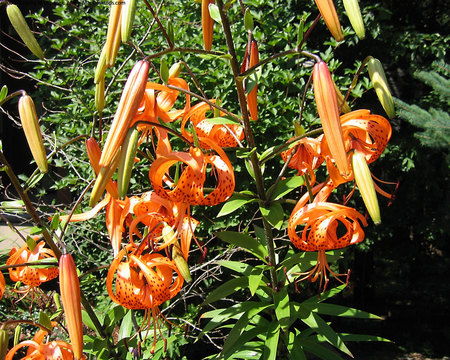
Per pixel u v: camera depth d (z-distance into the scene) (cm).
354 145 43
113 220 46
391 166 133
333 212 45
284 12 108
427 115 106
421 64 135
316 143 48
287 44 104
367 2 123
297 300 129
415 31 128
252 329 58
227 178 43
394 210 139
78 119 101
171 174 98
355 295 153
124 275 45
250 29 49
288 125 97
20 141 184
